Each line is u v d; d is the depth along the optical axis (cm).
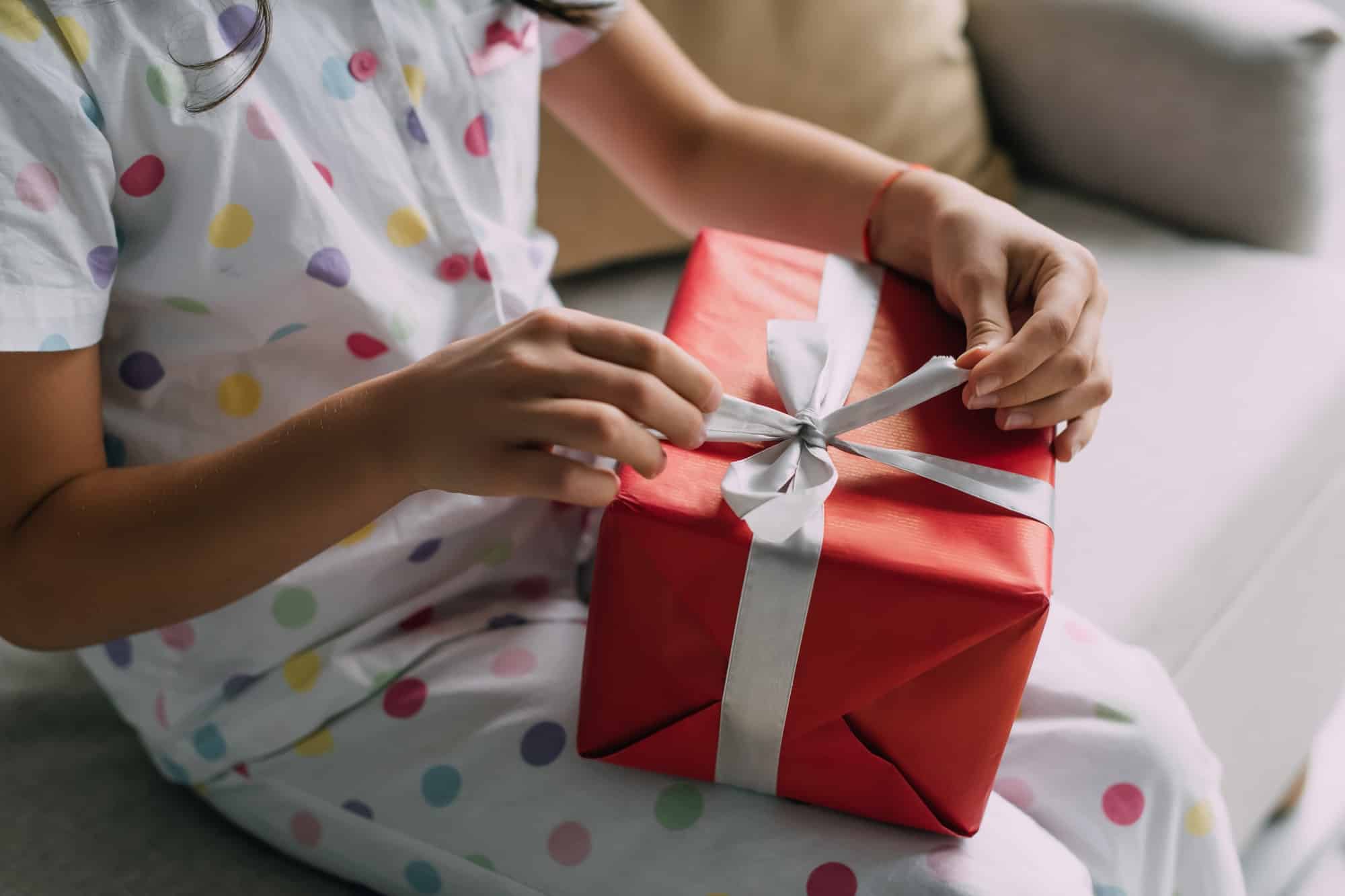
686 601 78
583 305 137
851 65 137
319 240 85
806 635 77
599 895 84
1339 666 143
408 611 90
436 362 79
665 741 82
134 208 81
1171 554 113
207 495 80
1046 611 75
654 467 76
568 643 90
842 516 78
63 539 80
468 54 92
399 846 87
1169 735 89
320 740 88
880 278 95
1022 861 83
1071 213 152
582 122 111
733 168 106
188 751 91
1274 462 121
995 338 86
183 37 80
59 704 101
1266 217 142
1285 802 144
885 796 82
